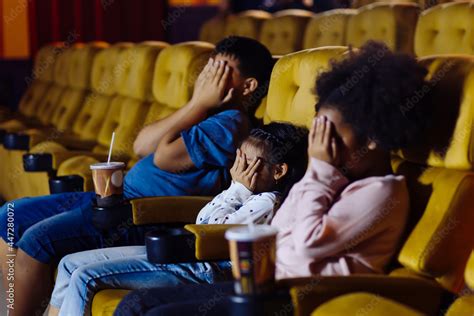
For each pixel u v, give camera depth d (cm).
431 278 177
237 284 153
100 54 455
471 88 174
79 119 459
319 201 178
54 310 233
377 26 454
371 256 179
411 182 190
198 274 221
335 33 483
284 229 187
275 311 157
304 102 227
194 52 321
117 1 766
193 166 262
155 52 383
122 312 189
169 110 342
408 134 181
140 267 220
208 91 265
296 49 518
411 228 185
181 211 245
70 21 753
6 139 429
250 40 267
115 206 238
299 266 178
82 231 254
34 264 251
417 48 420
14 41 737
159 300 188
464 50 390
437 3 525
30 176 415
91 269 218
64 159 360
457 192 175
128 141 374
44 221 257
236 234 150
